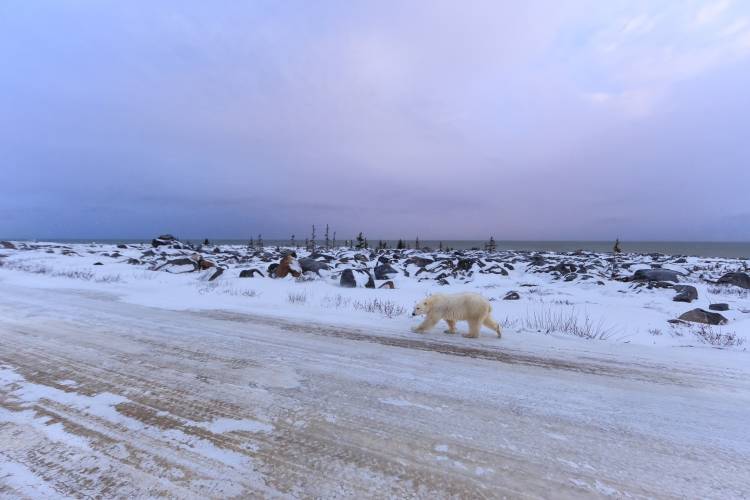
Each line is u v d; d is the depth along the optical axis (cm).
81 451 307
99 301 1050
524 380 500
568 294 1584
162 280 1719
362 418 375
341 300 1226
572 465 304
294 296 1265
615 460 313
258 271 1909
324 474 282
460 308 742
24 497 252
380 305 1100
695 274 2295
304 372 506
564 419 387
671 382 506
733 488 279
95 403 397
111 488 261
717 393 469
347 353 603
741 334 841
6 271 1894
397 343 675
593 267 2717
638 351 663
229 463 294
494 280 2072
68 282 1495
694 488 278
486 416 389
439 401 423
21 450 306
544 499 259
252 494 258
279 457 303
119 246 4319
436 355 607
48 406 388
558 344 702
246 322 823
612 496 265
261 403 404
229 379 473
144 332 710
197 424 355
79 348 596
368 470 288
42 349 588
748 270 2616
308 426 356
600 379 512
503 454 317
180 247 3981
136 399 409
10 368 500
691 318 1012
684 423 385
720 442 348
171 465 290
